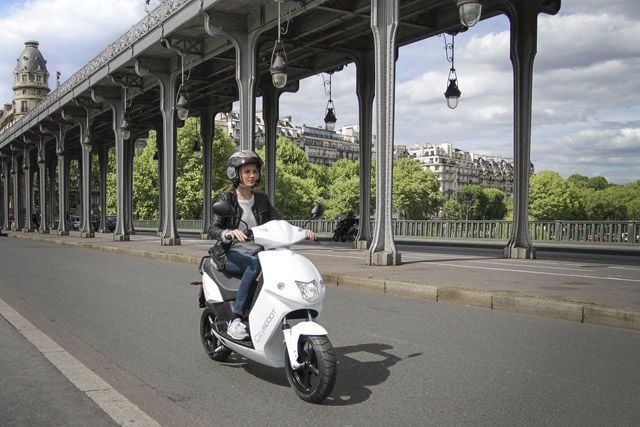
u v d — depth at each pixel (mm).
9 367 5750
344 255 17297
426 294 9906
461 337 6879
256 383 5234
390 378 5258
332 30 19953
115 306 9383
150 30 22844
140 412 4441
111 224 61844
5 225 60281
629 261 15742
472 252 19797
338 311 8703
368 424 4145
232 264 5215
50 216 57688
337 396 4789
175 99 24766
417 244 27250
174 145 24703
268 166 26156
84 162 34969
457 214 132750
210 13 18938
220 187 60219
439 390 4891
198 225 54812
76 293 10914
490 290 9234
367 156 21438
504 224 26609
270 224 4902
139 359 6090
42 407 4574
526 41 15773
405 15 17922
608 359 5820
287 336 4621
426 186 92375
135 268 16078
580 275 11461
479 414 4309
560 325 7562
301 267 4645
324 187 92875
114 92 30203
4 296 10539
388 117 13578
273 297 4629
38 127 42750
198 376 5465
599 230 23031
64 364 5836
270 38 19625
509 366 5602
